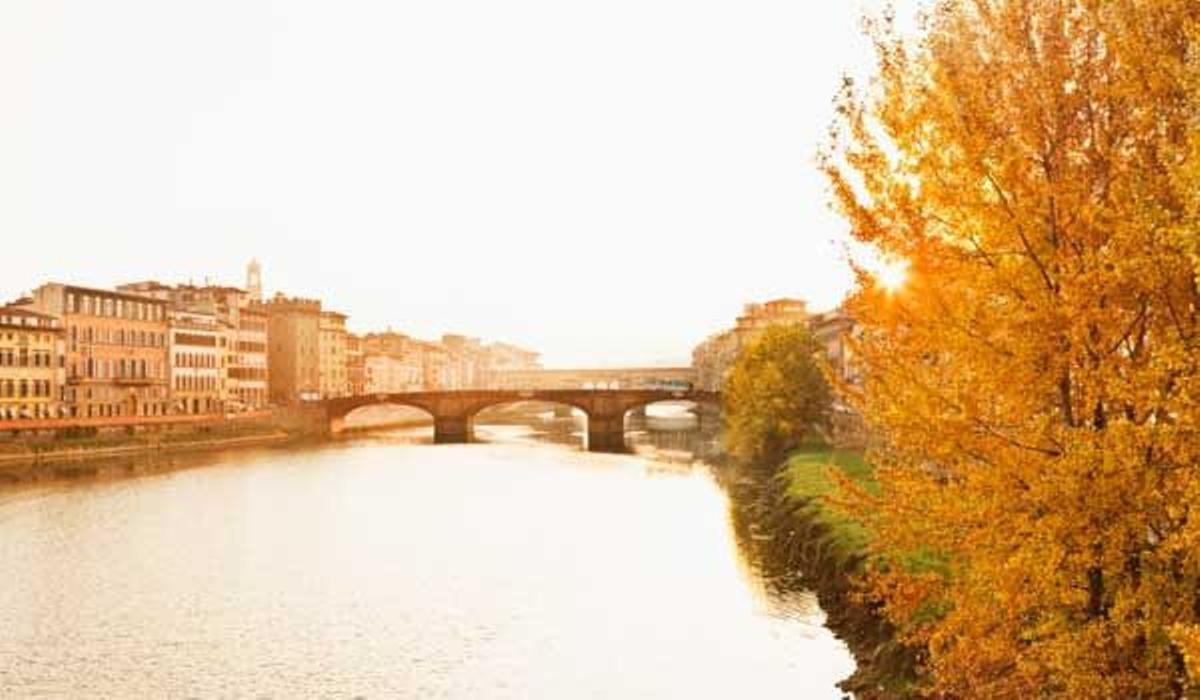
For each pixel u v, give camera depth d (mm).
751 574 48656
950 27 11914
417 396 151125
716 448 129875
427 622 42469
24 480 89688
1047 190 11156
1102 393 10945
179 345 144375
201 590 48438
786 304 190875
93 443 110812
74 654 38156
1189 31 9539
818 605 41000
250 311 169250
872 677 28703
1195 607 10500
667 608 43250
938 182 11391
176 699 33250
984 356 11219
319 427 156875
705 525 64625
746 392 92062
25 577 51188
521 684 34188
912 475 12367
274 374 185375
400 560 55656
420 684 34500
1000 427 11422
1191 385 9602
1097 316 10625
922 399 11633
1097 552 10812
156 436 120938
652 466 105438
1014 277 11195
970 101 11320
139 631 41281
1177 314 10625
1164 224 9969
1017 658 11375
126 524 67375
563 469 103375
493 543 60625
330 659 37375
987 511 11031
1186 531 9609
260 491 85312
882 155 11789
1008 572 10945
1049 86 11383
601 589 47750
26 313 113625
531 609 44312
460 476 97250
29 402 113750
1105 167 11297
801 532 49312
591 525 66750
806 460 74375
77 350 122625
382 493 84125
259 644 39375
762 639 37031
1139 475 10344
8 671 36125
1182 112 10383
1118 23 10891
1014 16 11648
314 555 57062
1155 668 10727
